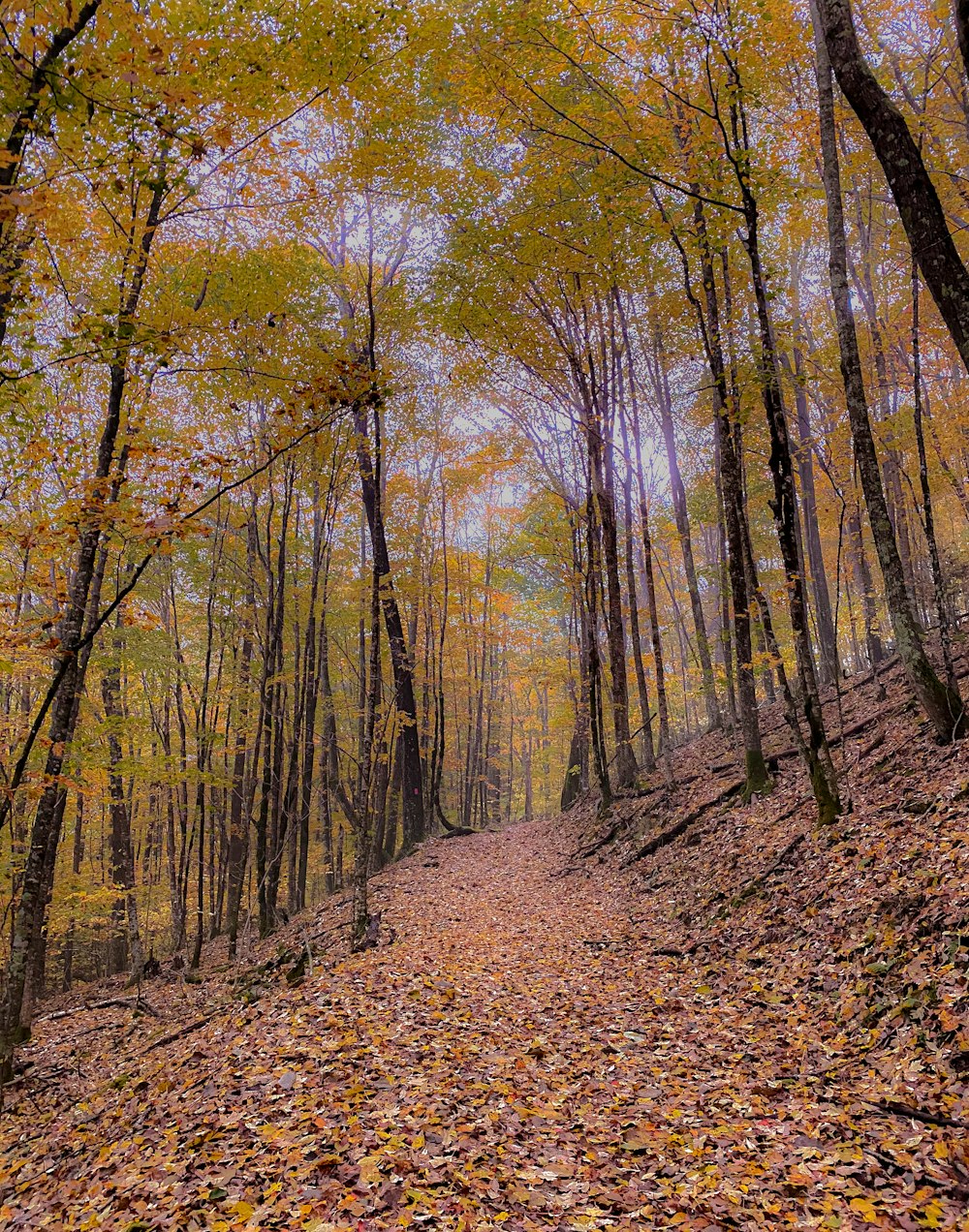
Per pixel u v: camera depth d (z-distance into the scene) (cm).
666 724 1510
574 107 966
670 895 1087
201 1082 640
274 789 1680
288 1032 691
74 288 752
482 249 1302
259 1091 563
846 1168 379
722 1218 357
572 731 2759
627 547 1822
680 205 1132
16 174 513
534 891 1453
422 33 673
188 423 1308
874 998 547
